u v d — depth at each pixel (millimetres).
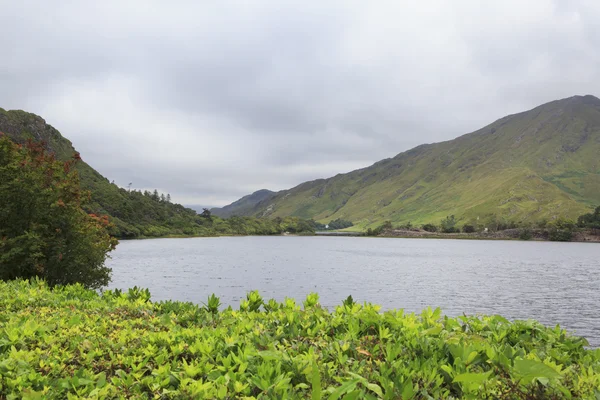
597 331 31000
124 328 5824
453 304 41844
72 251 22031
